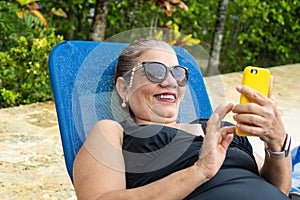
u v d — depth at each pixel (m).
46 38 5.18
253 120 1.99
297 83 6.71
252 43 7.73
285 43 7.95
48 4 6.11
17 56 5.01
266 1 7.60
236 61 7.66
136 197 1.93
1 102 4.90
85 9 6.30
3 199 3.07
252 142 3.96
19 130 4.20
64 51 2.64
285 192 2.30
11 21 5.43
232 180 2.08
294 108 5.52
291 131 4.73
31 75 5.02
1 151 3.74
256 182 2.10
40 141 4.00
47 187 3.27
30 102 5.00
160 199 1.93
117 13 6.54
